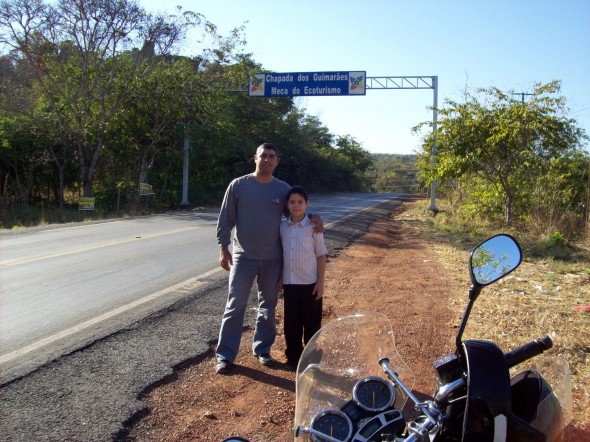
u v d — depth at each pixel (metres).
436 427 2.48
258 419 4.09
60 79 25.27
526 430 2.41
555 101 16.27
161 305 7.03
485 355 2.46
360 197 46.72
